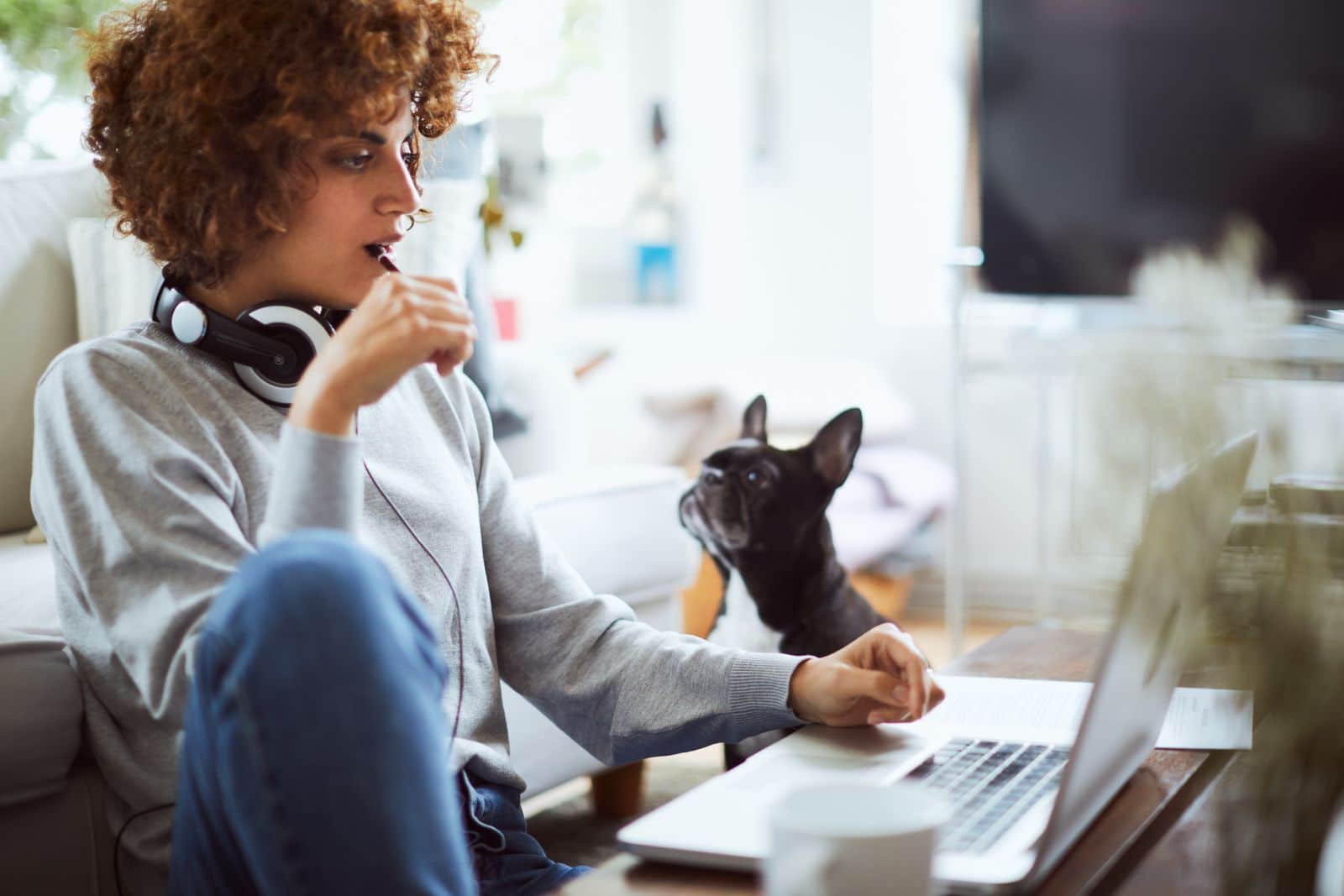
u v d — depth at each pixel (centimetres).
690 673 106
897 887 52
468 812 107
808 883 51
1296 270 249
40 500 103
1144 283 75
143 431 99
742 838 75
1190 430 68
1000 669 119
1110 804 85
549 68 397
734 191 380
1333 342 212
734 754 131
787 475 143
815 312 371
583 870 109
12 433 180
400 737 66
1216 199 254
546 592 121
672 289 394
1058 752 90
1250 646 66
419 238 194
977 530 348
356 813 65
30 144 280
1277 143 249
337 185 107
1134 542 68
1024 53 267
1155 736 87
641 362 391
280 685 65
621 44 392
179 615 93
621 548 188
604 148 398
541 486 185
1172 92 256
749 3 371
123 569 96
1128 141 261
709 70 380
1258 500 68
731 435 310
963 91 352
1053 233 269
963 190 316
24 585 142
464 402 124
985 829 76
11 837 115
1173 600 66
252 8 101
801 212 370
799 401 311
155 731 108
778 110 370
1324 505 66
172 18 104
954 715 100
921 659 95
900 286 368
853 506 299
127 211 110
